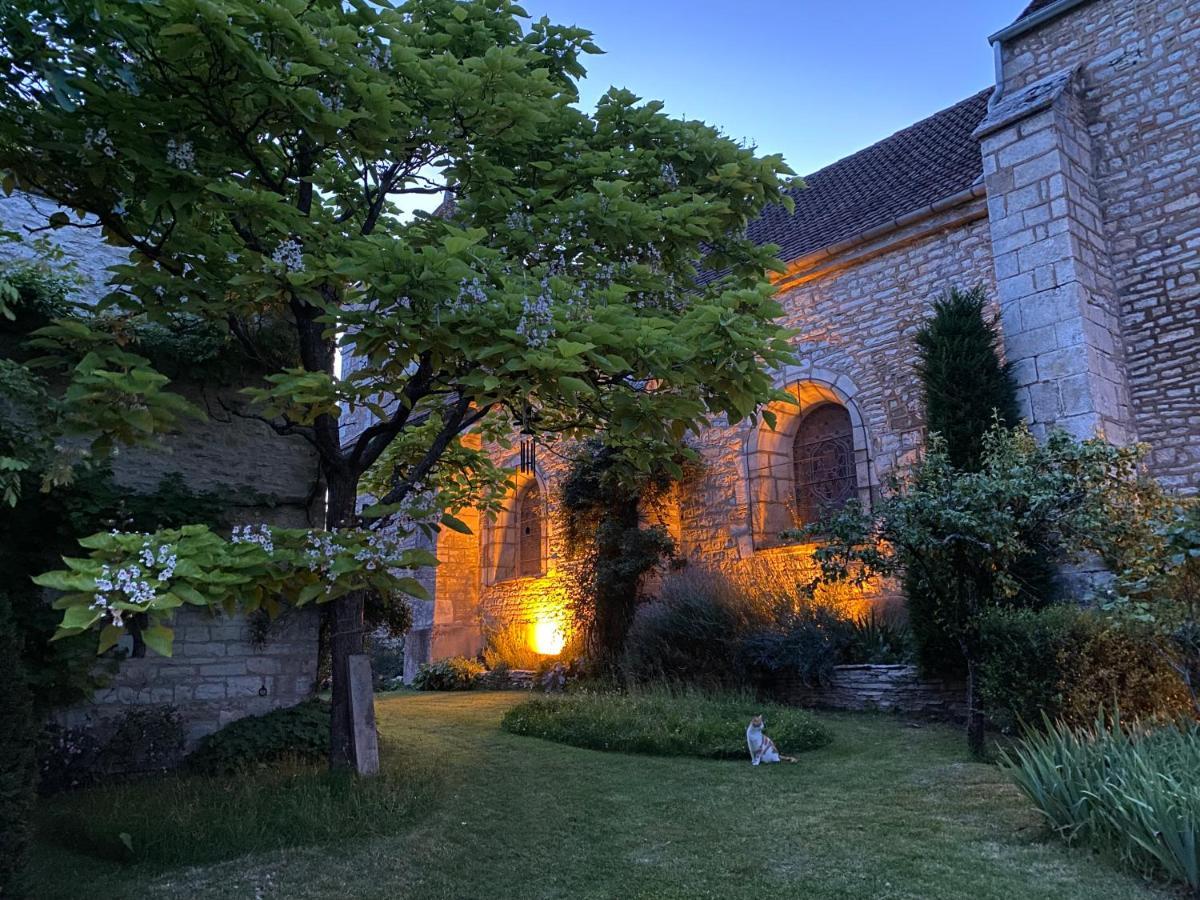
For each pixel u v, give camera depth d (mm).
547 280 4672
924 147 11734
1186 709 5457
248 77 4410
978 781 5309
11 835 3365
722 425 11672
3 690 3418
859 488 9961
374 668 17172
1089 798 4020
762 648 9016
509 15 6344
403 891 3850
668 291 6277
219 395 7984
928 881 3680
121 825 4480
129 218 5355
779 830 4613
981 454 7531
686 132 6363
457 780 5988
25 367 4000
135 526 6922
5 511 6371
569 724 7875
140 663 7152
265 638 7730
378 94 4582
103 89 4414
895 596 9266
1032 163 8633
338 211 6648
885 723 7793
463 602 16375
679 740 6973
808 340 10852
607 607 11961
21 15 3959
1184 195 8273
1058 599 7430
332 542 4141
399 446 7883
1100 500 5562
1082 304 8078
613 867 4156
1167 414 8125
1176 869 3428
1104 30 9039
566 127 6367
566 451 13609
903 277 9945
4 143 4738
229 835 4414
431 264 4203
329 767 5559
